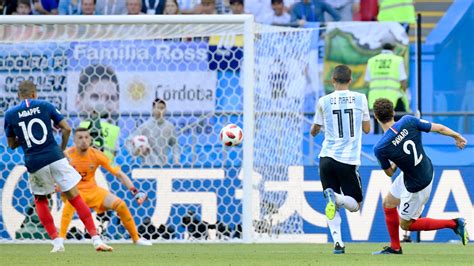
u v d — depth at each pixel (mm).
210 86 48844
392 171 31141
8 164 43781
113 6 57125
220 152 46594
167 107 48562
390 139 30234
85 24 41875
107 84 46688
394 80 54188
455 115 51750
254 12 57781
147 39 46219
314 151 51906
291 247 37531
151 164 43969
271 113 43219
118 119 46844
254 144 42719
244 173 40375
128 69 48812
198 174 42906
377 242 43312
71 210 37188
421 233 43625
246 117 40312
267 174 42750
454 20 58531
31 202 42844
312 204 42938
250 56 40812
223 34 43188
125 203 40500
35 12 57906
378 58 54312
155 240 41562
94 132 44531
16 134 32281
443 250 35500
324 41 55469
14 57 46156
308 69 54562
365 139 52000
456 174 43812
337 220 32312
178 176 42875
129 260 28219
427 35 58219
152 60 48562
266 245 39500
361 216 43531
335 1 58000
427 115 51656
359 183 32062
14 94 45812
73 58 47969
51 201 42094
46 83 46250
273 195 42594
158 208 42844
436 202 43781
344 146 31781
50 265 26062
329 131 32062
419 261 27969
